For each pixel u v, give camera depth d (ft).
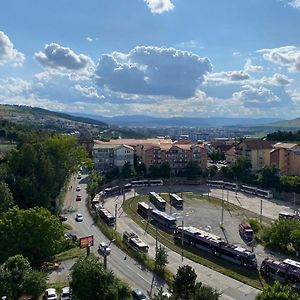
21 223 293.64
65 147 526.57
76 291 221.46
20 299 241.55
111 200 536.83
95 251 332.19
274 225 369.91
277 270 288.71
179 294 215.72
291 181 580.30
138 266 303.89
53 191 469.16
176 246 361.30
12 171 438.81
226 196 582.35
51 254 305.94
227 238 389.19
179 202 515.09
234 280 288.71
